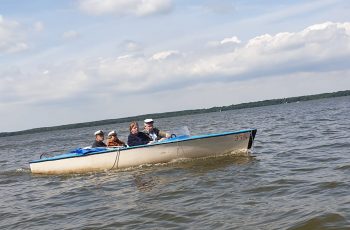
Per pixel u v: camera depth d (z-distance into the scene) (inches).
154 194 305.3
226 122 1599.4
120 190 341.4
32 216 287.4
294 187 274.1
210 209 242.4
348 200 225.9
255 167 374.6
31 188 416.2
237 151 466.3
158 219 235.1
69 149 1018.1
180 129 485.1
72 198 335.9
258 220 210.5
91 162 462.9
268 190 274.7
